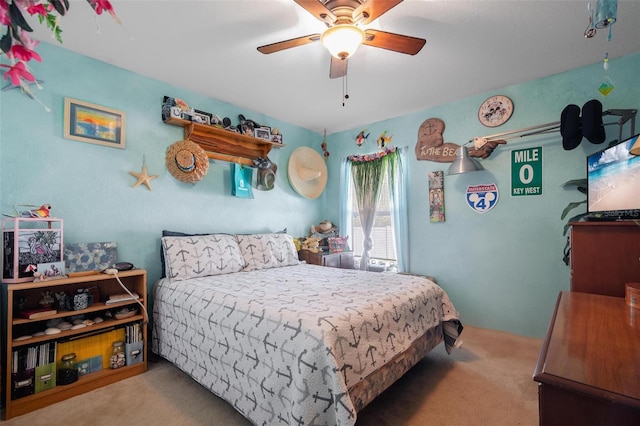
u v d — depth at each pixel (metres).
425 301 2.10
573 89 2.55
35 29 1.97
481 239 3.04
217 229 3.15
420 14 1.84
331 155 4.40
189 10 1.82
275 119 3.79
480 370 2.17
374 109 3.46
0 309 1.84
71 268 2.10
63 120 2.19
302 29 2.02
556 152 2.64
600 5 1.21
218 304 1.83
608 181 1.89
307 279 2.42
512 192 2.86
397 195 3.64
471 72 2.59
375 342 1.57
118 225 2.45
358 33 1.57
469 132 3.12
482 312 3.04
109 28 1.97
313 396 1.26
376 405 1.76
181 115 2.73
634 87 2.30
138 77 2.59
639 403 0.61
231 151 3.26
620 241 1.68
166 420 1.64
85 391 1.90
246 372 1.55
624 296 1.66
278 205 3.79
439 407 1.73
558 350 0.90
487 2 1.74
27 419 1.63
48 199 2.11
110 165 2.42
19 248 1.80
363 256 3.90
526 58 2.37
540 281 2.72
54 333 1.83
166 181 2.77
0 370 1.76
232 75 2.64
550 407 0.73
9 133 1.97
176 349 2.09
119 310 2.24
